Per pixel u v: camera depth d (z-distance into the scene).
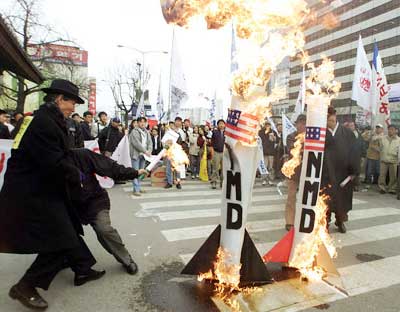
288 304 3.26
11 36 6.74
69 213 3.36
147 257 4.35
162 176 9.59
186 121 11.91
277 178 11.05
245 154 3.22
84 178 3.61
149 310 3.12
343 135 5.21
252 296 3.38
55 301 3.26
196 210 6.82
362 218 6.47
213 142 9.38
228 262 3.41
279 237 5.29
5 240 2.95
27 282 3.05
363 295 3.47
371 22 43.94
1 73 10.29
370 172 10.09
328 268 3.87
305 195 3.87
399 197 8.38
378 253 4.65
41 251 2.96
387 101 10.34
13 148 3.08
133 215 6.38
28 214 2.96
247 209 3.35
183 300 3.29
